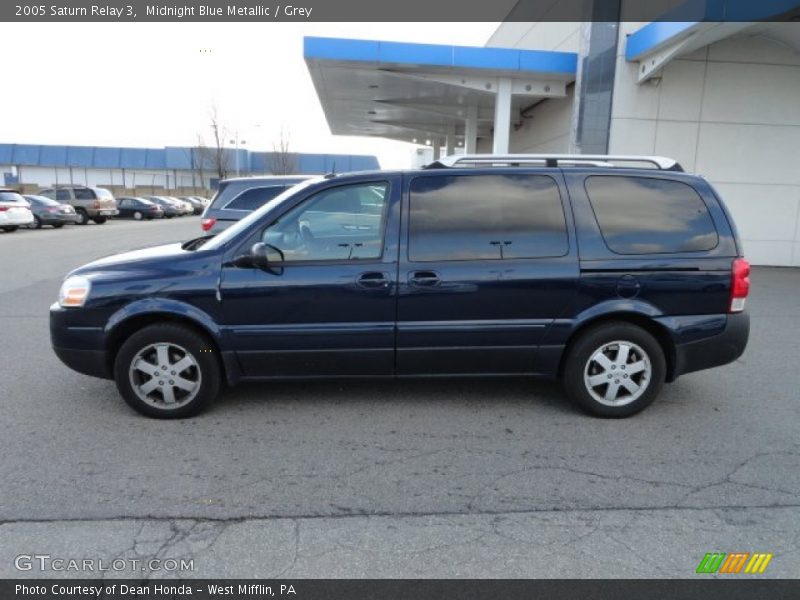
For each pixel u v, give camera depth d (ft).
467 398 15.61
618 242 13.97
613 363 14.16
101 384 16.60
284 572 8.69
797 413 14.90
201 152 173.37
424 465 11.94
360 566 8.82
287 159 184.85
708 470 11.83
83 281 13.74
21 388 16.26
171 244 16.63
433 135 102.17
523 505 10.50
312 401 15.29
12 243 57.72
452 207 13.99
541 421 14.17
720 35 34.81
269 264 13.60
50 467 11.70
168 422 13.96
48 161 208.13
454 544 9.36
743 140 42.01
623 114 41.91
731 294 14.08
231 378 14.05
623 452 12.58
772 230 42.93
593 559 9.02
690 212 14.29
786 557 9.11
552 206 14.05
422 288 13.64
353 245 13.84
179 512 10.16
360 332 13.75
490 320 13.85
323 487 11.04
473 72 49.85
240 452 12.42
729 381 17.46
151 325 13.76
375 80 53.78
